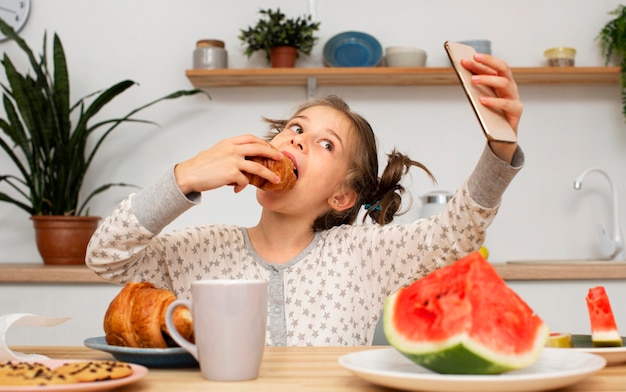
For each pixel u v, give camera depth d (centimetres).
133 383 60
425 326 59
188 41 253
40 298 205
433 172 249
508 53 253
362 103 251
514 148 92
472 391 50
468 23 253
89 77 252
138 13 254
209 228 130
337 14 253
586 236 249
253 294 61
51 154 238
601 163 251
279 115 251
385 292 122
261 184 107
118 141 249
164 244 121
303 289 123
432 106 251
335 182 125
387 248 121
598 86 253
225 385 59
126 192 249
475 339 55
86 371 55
